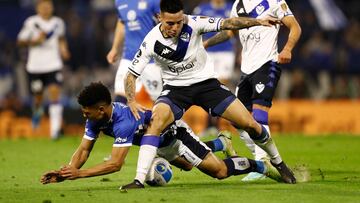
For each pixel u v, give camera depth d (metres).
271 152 28.50
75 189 28.23
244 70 32.34
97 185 29.53
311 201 24.44
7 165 37.44
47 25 56.94
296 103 61.84
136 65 27.44
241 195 25.64
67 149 46.28
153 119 27.23
